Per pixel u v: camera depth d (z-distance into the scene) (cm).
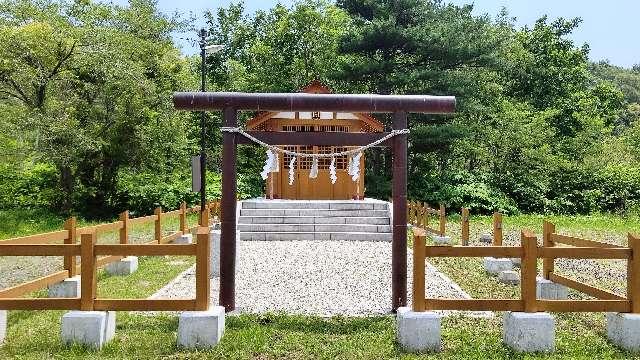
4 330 664
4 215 2342
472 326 748
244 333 691
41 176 2580
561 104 3412
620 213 2681
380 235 1669
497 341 680
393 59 2527
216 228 1703
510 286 1035
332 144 845
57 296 899
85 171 2581
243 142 842
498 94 3125
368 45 2494
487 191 2647
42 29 2133
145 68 2445
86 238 646
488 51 2523
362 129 2030
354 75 2530
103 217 2541
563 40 3691
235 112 830
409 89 2592
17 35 2100
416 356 623
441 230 1616
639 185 2794
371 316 805
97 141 2220
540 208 2734
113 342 654
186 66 2786
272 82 3288
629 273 664
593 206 2752
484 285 1043
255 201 1853
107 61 2189
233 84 3378
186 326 642
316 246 1527
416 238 662
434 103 825
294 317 786
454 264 1272
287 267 1216
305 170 2106
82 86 2342
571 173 2841
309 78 3247
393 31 2391
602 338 702
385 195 2672
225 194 829
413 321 646
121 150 2473
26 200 2542
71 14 2414
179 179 2728
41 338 684
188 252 660
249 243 1587
